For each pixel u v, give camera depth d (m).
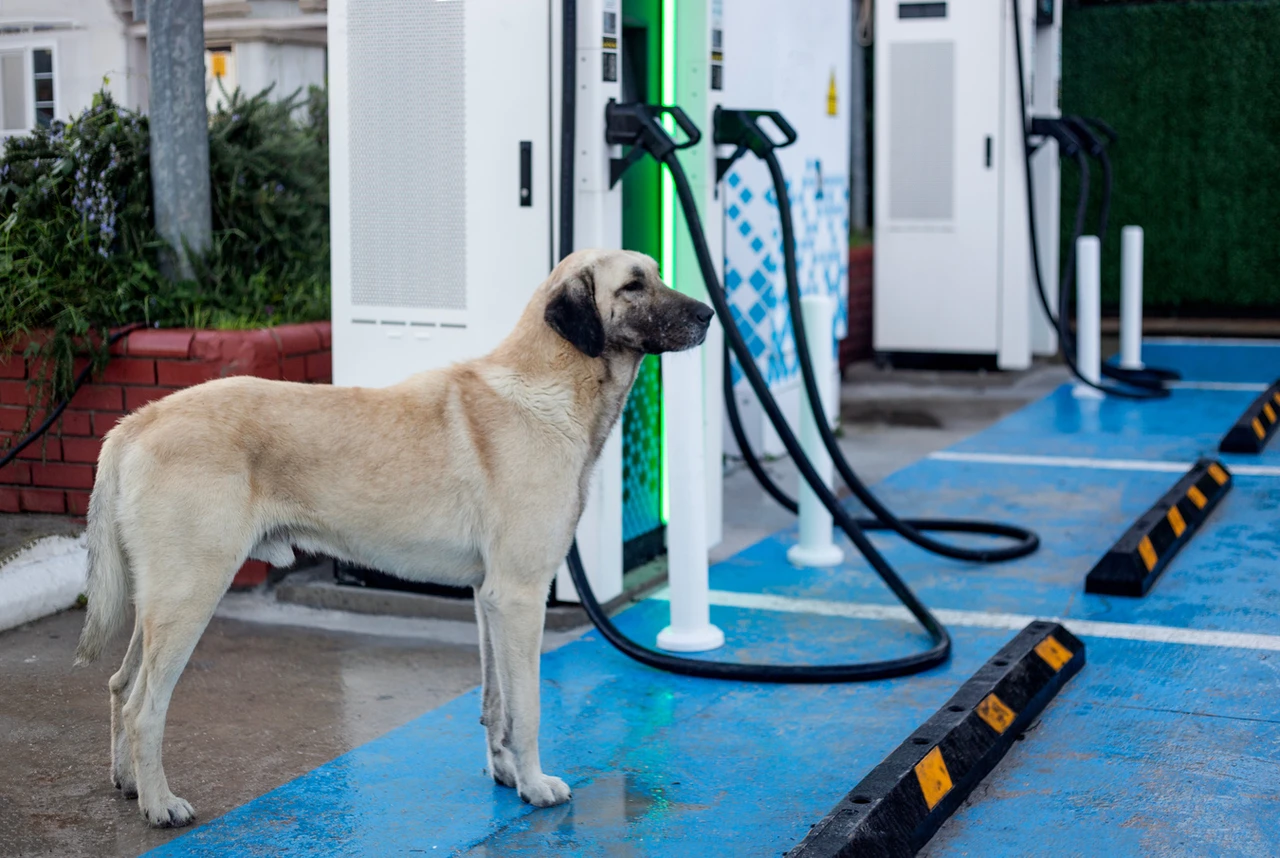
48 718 4.13
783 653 4.71
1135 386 9.82
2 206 5.82
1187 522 6.08
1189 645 4.68
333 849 3.28
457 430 3.51
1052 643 4.38
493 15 4.84
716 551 6.06
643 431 5.66
